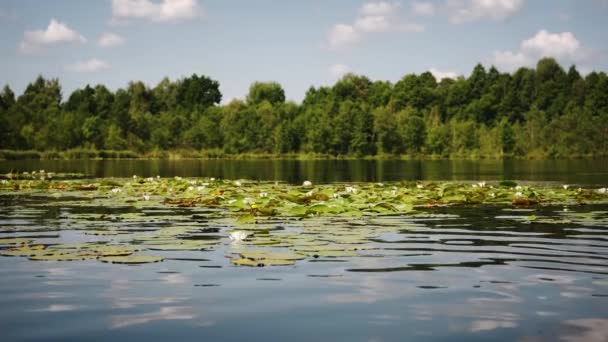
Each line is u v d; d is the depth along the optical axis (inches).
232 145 3339.1
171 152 3289.9
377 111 3383.4
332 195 527.5
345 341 153.0
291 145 3329.2
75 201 534.9
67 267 241.6
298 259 257.8
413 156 3243.1
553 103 4141.2
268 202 485.7
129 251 271.7
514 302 190.4
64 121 3083.2
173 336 156.8
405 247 289.6
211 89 4566.9
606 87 3914.9
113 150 3134.8
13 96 3545.8
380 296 197.3
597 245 296.7
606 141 3125.0
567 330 162.1
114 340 153.9
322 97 4379.9
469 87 4517.7
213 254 267.4
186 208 474.9
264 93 4229.8
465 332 160.6
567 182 852.0
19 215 425.7
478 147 3213.6
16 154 2618.1
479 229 351.6
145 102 4146.2
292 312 178.5
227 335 157.8
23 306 185.5
